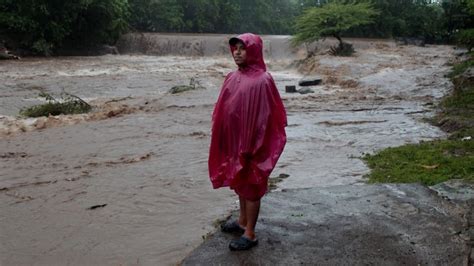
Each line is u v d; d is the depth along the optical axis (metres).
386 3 49.12
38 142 9.57
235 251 4.17
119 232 5.04
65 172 7.41
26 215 5.57
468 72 16.03
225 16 56.25
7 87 17.20
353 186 5.96
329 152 8.48
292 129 10.67
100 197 6.18
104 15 34.41
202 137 9.94
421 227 4.66
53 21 31.67
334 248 4.24
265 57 34.78
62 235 4.98
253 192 4.02
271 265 3.95
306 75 24.31
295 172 7.13
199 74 22.66
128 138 9.85
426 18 51.34
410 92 16.77
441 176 6.44
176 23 48.38
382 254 4.13
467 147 7.97
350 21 29.36
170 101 14.59
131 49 37.34
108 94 16.56
